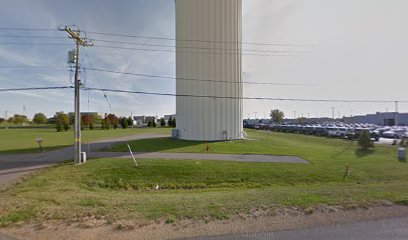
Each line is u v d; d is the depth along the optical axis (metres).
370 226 4.52
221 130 24.36
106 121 66.00
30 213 5.31
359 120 96.06
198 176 10.89
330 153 16.72
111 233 4.33
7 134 41.19
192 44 24.30
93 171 11.29
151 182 10.31
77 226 4.62
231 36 24.75
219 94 24.34
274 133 43.50
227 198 6.37
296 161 13.51
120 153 16.20
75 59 13.02
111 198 6.73
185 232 4.34
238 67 25.23
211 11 24.12
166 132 45.47
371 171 11.83
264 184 10.23
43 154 16.50
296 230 4.38
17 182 9.48
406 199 5.95
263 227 4.52
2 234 4.34
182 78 24.83
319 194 6.54
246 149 17.88
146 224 4.66
